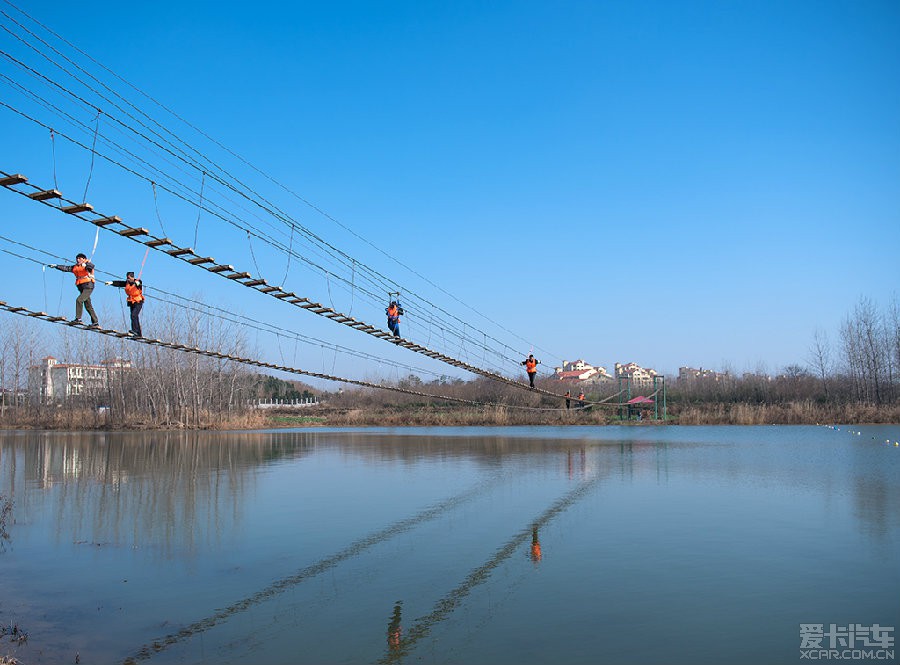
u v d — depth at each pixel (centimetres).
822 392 10394
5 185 1183
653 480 3978
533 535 2566
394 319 3061
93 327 1698
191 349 2002
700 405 10481
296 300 2055
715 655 1449
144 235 1457
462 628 1620
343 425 10331
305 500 3391
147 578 2047
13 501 3356
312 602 1827
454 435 8081
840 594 1831
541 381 10419
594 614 1703
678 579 1978
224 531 2672
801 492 3491
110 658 1467
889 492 3472
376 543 2466
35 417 9488
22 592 1916
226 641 1558
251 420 9694
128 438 7650
